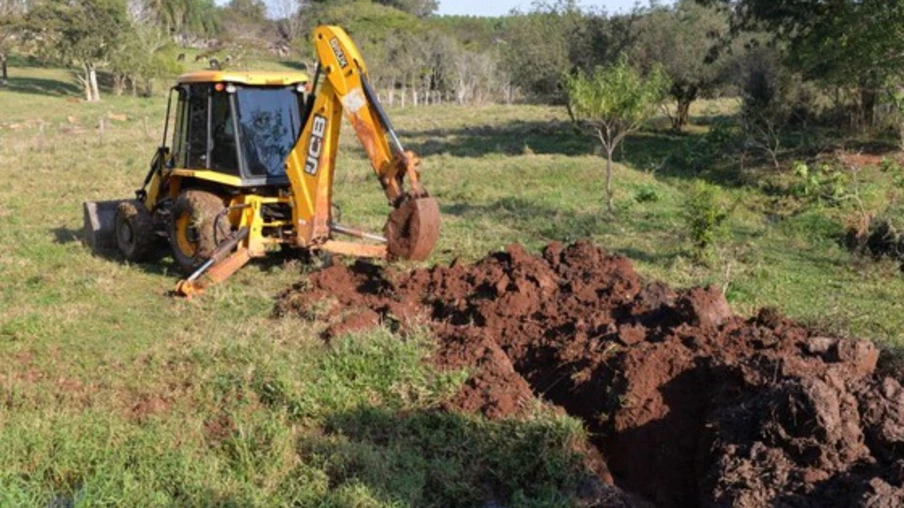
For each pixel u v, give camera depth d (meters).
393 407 6.85
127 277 10.96
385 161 9.37
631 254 12.35
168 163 11.48
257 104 10.62
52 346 8.23
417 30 66.06
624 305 8.14
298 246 10.38
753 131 23.28
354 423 6.58
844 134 23.05
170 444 6.06
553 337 7.82
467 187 18.28
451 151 25.78
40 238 13.00
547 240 13.27
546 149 26.00
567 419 6.27
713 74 28.09
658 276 11.08
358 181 19.02
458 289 9.18
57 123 37.38
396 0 83.75
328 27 9.57
